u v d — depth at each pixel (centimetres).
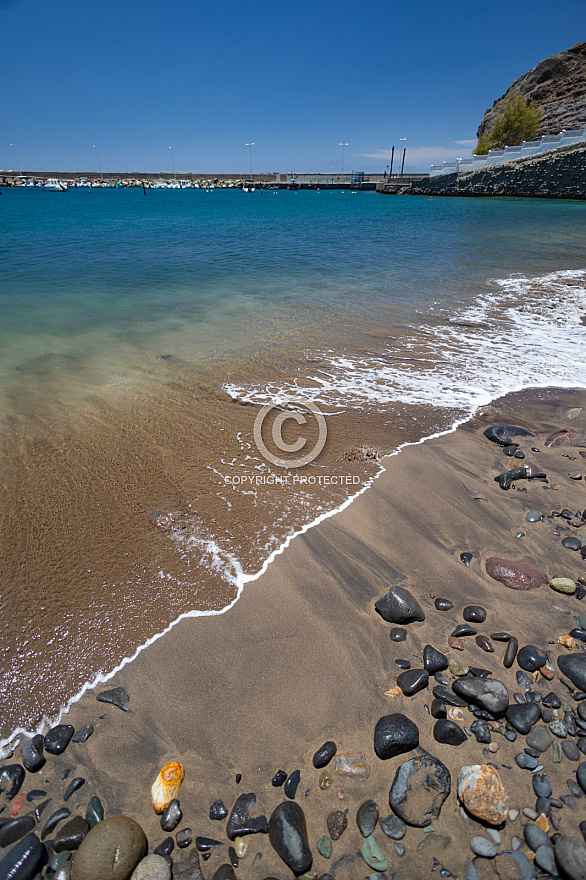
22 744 198
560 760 187
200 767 187
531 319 762
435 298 873
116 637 240
